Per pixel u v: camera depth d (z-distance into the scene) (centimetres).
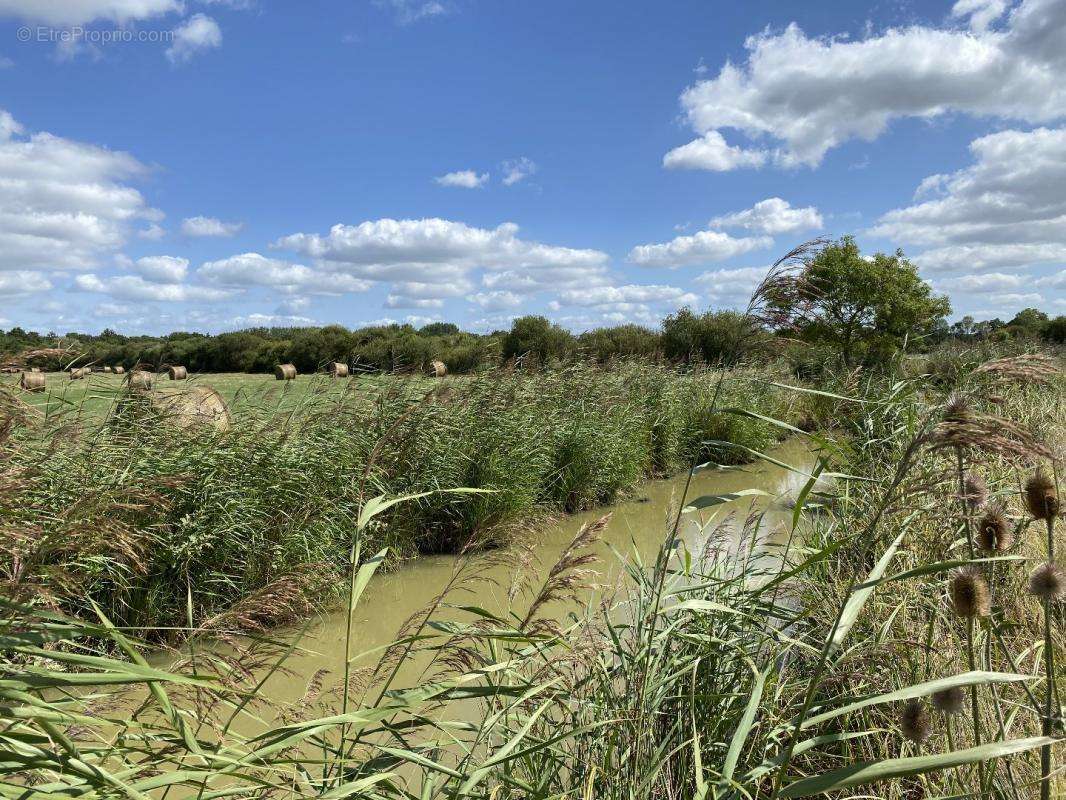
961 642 297
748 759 279
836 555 405
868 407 590
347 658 273
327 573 695
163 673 183
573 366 1434
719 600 357
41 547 278
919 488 179
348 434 905
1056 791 227
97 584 549
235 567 660
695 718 315
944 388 445
